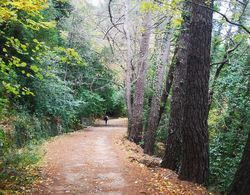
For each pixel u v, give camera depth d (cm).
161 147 2509
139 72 2353
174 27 1315
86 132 2866
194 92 959
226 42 1611
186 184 950
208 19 949
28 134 1717
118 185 941
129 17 2131
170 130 1290
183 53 1294
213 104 1811
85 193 861
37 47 906
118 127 3753
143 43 2256
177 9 1003
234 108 1430
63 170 1130
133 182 973
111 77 3666
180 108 1278
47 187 904
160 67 2002
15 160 1078
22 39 1547
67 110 2602
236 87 1426
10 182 900
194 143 970
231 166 1344
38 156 1312
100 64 3500
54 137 2173
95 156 1470
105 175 1066
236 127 1410
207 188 953
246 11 1289
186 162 991
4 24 1398
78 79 3244
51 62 1909
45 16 1856
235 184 789
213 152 1429
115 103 4847
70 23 2994
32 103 2066
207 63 958
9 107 1652
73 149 1681
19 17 1083
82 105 3238
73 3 3042
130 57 2277
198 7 943
